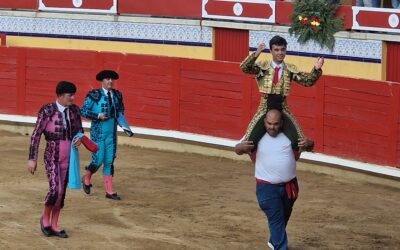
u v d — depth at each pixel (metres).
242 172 24.61
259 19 29.66
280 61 16.83
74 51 29.23
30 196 20.64
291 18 28.75
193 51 31.14
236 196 21.48
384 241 17.86
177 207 20.17
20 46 32.31
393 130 23.05
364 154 23.78
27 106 30.17
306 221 19.25
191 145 27.34
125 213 19.44
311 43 28.67
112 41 32.38
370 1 29.78
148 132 27.94
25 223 18.19
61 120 16.89
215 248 16.89
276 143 15.21
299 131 15.24
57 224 18.08
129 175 23.72
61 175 17.03
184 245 17.00
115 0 32.12
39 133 16.89
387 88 23.12
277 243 15.34
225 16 30.31
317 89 24.73
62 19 32.97
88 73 29.09
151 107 28.08
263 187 15.36
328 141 24.62
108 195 20.73
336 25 28.11
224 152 26.69
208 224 18.69
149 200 20.81
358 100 23.83
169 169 24.75
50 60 29.69
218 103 26.78
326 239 17.86
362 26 27.83
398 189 22.88
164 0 31.48
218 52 30.72
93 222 18.56
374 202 21.27
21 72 30.14
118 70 28.56
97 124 20.50
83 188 21.28
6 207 19.50
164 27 31.50
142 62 28.14
